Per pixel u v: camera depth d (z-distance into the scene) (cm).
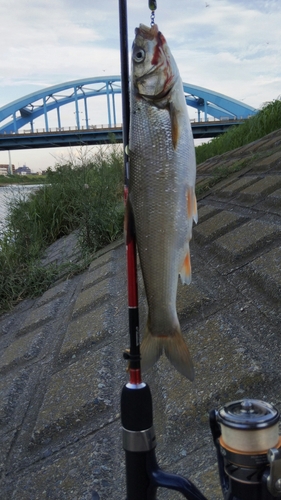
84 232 216
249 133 342
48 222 285
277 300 87
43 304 160
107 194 238
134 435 43
